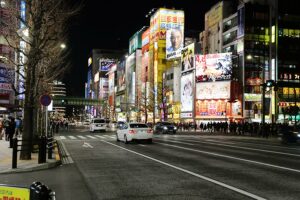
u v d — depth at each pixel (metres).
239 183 9.68
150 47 115.69
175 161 15.21
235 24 80.81
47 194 2.38
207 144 26.83
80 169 12.98
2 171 11.95
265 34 78.31
